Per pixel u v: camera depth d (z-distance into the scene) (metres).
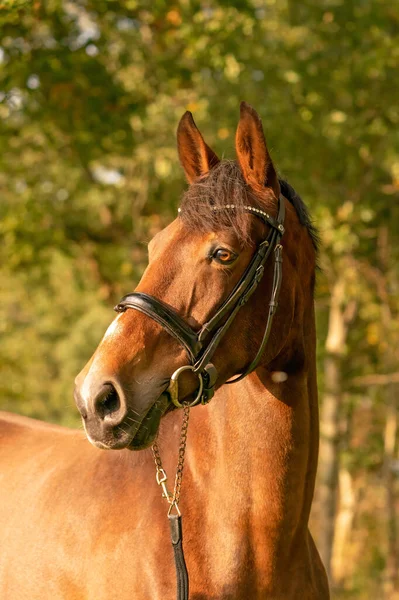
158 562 2.74
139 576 2.77
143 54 10.16
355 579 16.73
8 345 19.05
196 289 2.57
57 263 15.75
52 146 10.95
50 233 12.59
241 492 2.76
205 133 10.04
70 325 20.00
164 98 10.27
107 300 14.22
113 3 9.35
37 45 8.98
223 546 2.75
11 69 8.68
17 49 8.30
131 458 3.05
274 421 2.76
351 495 14.41
